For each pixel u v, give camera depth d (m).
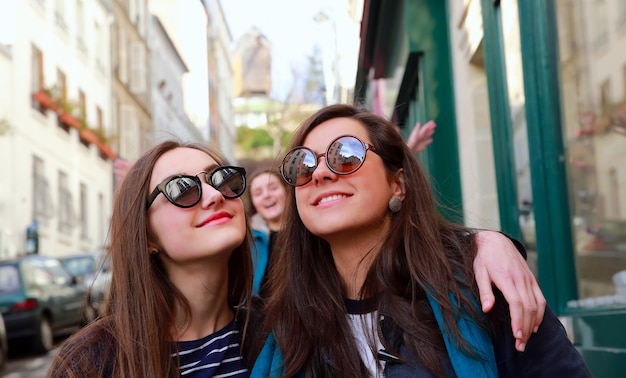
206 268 1.95
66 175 22.03
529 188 3.69
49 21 21.08
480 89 5.27
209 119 38.47
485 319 1.69
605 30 2.91
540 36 3.37
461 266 1.77
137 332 1.83
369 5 8.54
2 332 8.62
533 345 1.63
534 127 3.39
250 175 4.14
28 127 18.92
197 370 1.92
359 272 1.92
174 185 1.90
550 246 3.30
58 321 10.52
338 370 1.80
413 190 1.92
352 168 1.86
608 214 2.90
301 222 2.04
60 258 13.34
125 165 4.07
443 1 6.32
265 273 3.65
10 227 17.44
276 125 26.34
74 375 1.74
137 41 32.41
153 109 34.09
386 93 10.08
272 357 1.94
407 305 1.78
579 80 3.14
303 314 1.91
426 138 4.51
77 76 23.67
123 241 1.91
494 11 4.31
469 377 1.64
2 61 17.70
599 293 2.96
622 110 2.80
